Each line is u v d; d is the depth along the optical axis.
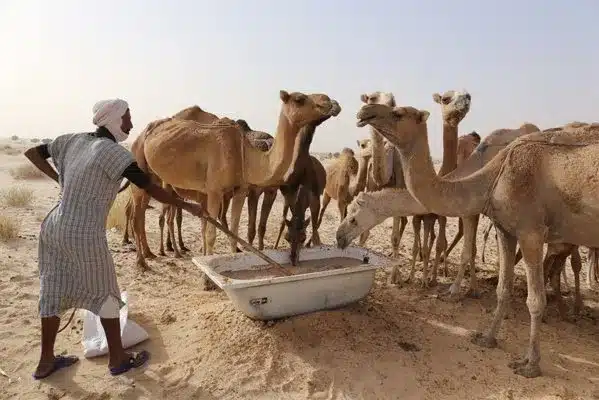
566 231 4.96
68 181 4.30
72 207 4.27
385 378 4.80
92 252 4.32
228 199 8.76
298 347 5.16
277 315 5.43
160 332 5.68
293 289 5.40
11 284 7.06
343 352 5.12
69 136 4.59
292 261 6.50
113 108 4.52
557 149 4.89
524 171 4.88
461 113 6.68
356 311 5.87
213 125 7.56
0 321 5.83
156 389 4.57
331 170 10.66
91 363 4.95
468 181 5.13
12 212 12.59
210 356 5.05
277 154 6.62
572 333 6.06
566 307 6.73
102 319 4.59
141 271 8.16
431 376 4.87
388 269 8.55
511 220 4.99
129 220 10.04
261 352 5.06
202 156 7.35
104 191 4.35
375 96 7.19
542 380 4.81
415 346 5.43
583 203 4.67
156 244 10.35
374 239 11.73
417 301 6.93
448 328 6.00
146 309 6.34
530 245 4.89
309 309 5.58
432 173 5.04
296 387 4.66
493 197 5.05
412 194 5.14
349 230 5.98
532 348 4.93
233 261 6.28
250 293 5.23
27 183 21.08
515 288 7.66
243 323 5.51
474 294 7.17
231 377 4.74
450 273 8.55
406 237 12.18
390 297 7.03
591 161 4.64
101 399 4.39
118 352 4.72
